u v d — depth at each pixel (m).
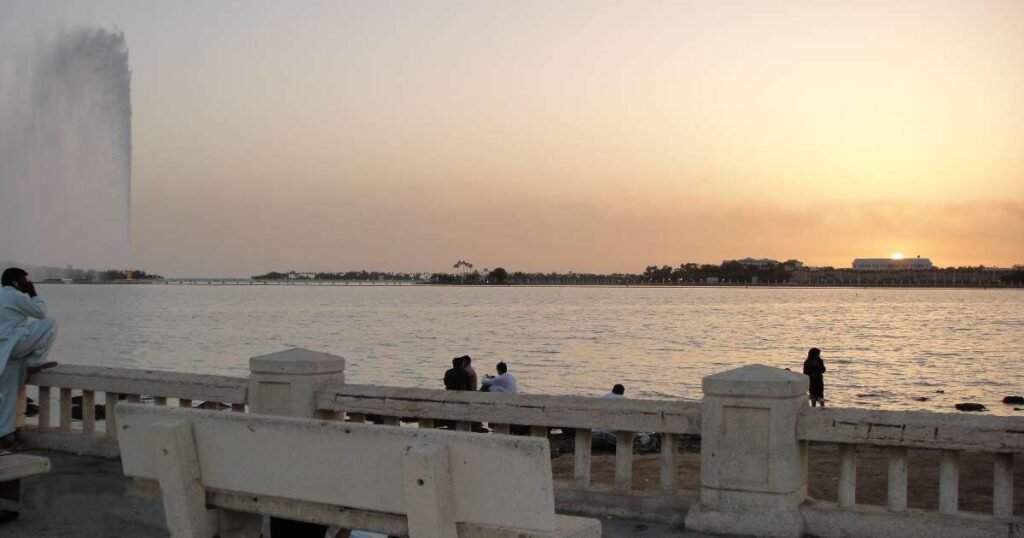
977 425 7.18
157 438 6.03
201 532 6.09
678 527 8.09
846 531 7.52
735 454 7.82
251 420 5.82
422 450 5.01
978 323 129.25
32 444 11.80
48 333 11.73
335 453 5.52
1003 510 7.30
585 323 126.38
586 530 5.18
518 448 4.86
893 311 187.50
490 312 173.12
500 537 4.98
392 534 5.44
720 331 105.75
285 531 7.05
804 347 78.81
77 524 8.31
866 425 7.50
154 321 126.25
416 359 66.12
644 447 16.81
